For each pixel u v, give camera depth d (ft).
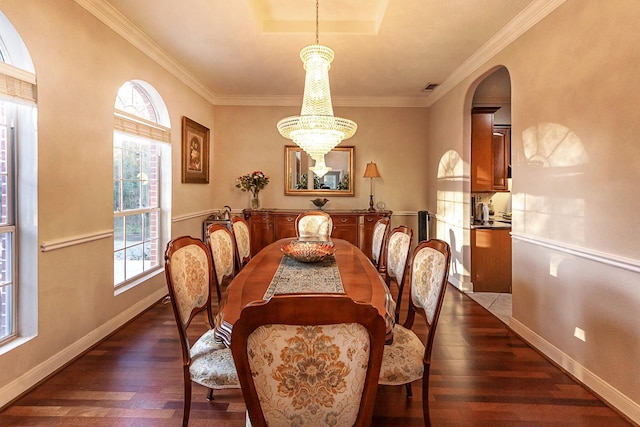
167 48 11.28
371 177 16.75
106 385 6.82
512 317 9.73
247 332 2.93
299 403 3.14
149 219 12.07
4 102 6.68
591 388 6.75
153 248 12.33
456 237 13.76
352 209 17.63
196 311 6.04
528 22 8.74
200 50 11.44
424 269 5.86
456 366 7.70
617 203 6.16
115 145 10.26
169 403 6.30
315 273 6.80
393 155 17.49
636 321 5.84
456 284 13.80
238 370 2.99
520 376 7.29
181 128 13.66
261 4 9.46
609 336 6.38
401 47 11.01
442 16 9.04
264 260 7.99
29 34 6.58
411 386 6.91
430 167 17.01
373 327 2.98
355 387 3.16
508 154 15.21
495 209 16.42
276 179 17.66
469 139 13.01
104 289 9.06
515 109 9.50
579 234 7.07
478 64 11.60
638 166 5.77
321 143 8.34
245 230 10.86
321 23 10.16
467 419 5.92
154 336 9.10
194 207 15.15
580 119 7.04
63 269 7.60
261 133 17.51
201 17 9.24
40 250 6.93
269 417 3.16
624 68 6.00
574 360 7.26
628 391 6.00
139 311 10.79
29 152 6.81
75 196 7.93
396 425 5.78
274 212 16.43
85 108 8.20
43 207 7.00
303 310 2.90
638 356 5.82
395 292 13.39
